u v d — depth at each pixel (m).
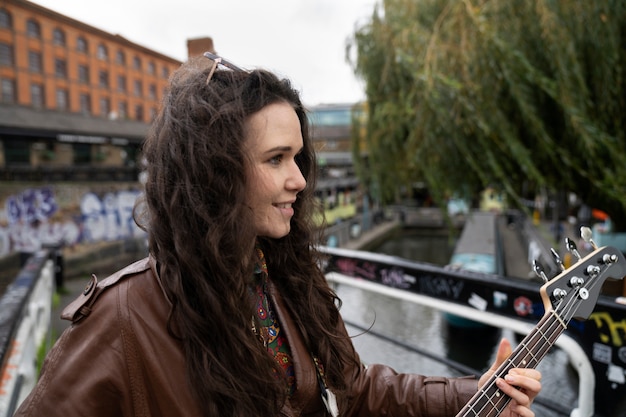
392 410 1.07
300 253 1.04
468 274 2.49
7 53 13.63
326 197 16.50
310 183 1.06
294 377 0.93
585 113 3.15
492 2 3.58
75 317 0.74
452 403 1.04
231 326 0.77
